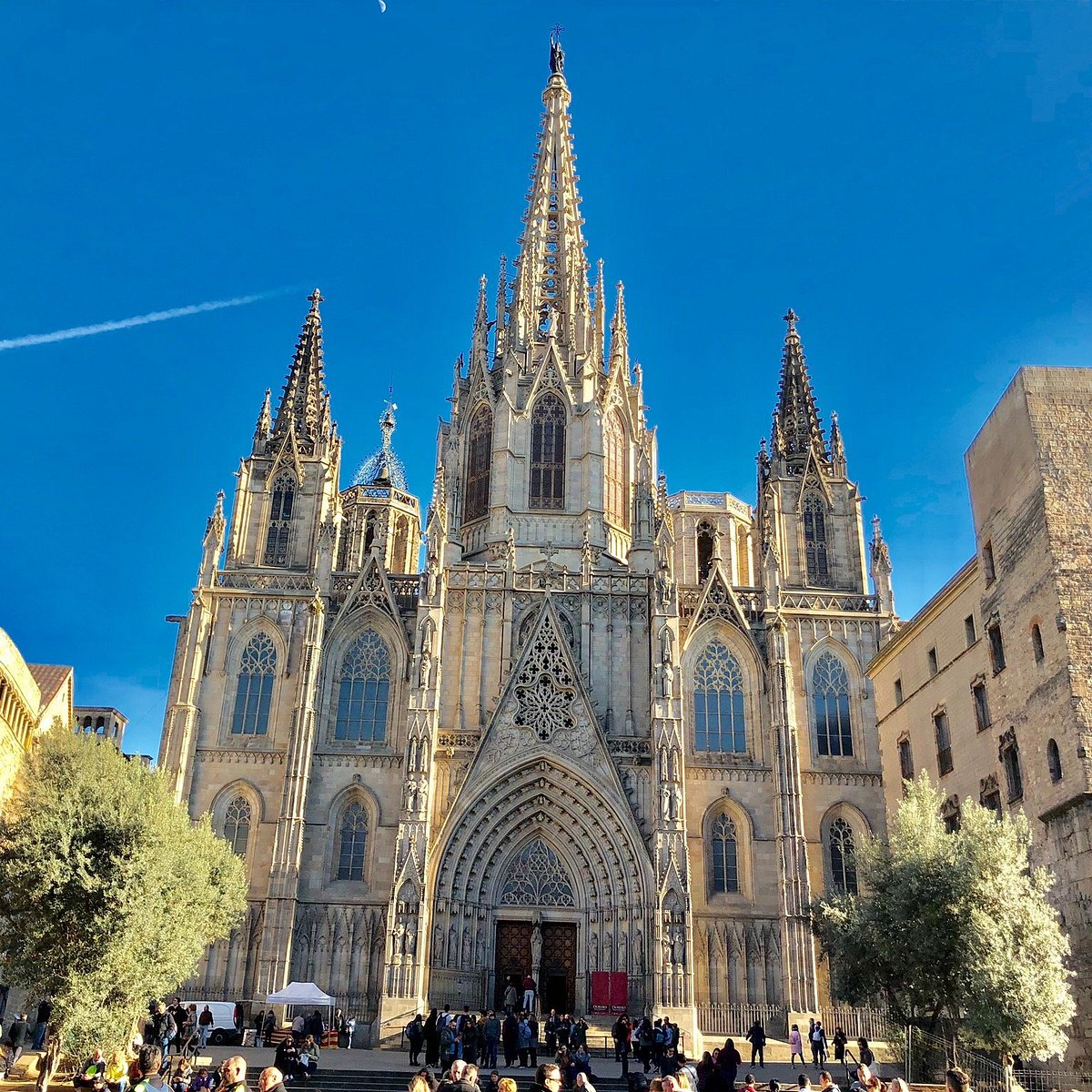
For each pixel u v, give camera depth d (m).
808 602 91.38
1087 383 59.34
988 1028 47.50
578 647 86.75
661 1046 58.34
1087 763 52.09
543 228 112.06
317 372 100.00
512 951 80.56
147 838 53.88
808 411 100.50
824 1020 74.94
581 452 99.56
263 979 75.06
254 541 92.06
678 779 78.88
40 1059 50.22
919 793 58.59
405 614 88.62
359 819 82.62
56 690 73.00
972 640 67.19
